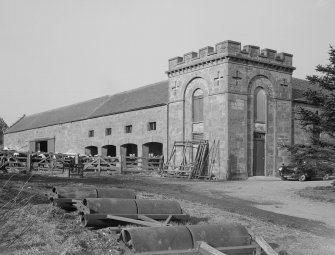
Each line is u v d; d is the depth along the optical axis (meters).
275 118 29.12
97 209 8.50
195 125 29.06
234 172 26.56
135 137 34.56
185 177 27.39
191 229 6.94
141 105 34.22
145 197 13.77
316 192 18.00
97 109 41.94
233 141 26.72
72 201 9.59
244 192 18.70
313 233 10.18
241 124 27.19
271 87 29.23
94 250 6.75
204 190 18.95
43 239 6.96
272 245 8.33
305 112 19.00
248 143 27.56
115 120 37.28
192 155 28.64
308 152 18.36
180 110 30.12
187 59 29.77
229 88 26.77
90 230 8.06
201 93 28.84
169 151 30.77
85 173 27.52
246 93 27.55
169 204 9.46
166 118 31.23
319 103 19.02
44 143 50.84
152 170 31.06
